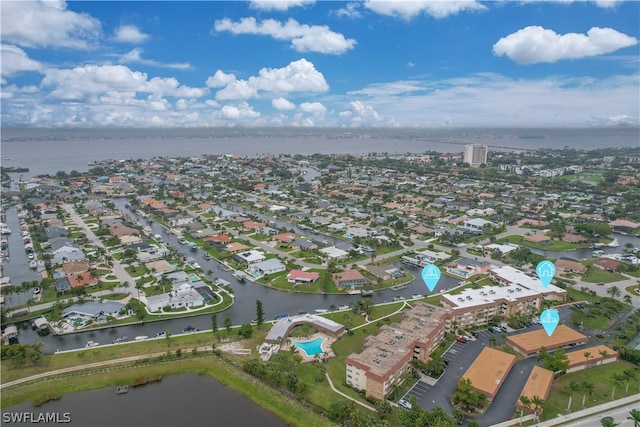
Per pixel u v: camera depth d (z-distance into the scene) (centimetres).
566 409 14912
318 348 19088
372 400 15275
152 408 15412
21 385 16362
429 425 13325
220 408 15425
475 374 16438
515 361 17838
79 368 17450
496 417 14475
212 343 19350
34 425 14450
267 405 15475
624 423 14150
